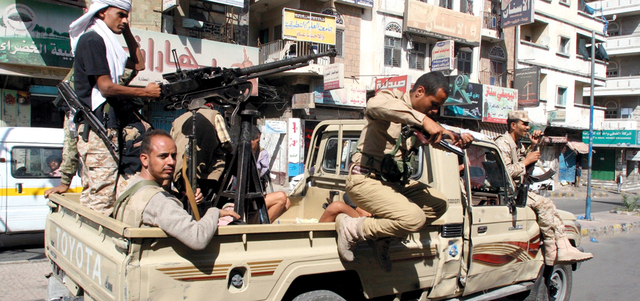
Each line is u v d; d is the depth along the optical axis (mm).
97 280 2469
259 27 16625
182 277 2270
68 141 3596
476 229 3822
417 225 2701
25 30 9938
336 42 15461
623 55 32656
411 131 2580
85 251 2689
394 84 14867
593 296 5867
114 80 3035
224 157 3705
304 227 2725
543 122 23219
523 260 4328
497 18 20656
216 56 12375
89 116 3004
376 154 2918
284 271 2627
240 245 2504
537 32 23781
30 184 6848
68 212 3312
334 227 2865
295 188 4926
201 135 3479
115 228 2256
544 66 23266
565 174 26625
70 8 10461
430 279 3416
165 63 11531
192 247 2221
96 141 3080
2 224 6613
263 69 3283
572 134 26375
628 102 32094
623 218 12758
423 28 17125
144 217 2346
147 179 2643
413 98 2807
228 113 3555
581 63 25672
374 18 16250
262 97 14320
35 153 6938
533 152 4441
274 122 14312
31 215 6820
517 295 5379
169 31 12430
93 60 2914
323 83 14656
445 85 2730
